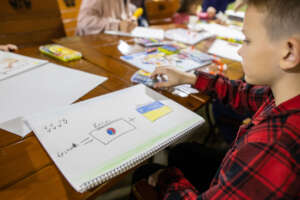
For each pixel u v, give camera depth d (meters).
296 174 0.30
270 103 0.50
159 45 1.11
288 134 0.31
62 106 0.54
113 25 1.44
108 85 0.68
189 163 0.72
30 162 0.39
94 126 0.46
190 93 0.68
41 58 0.86
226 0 1.85
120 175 0.39
